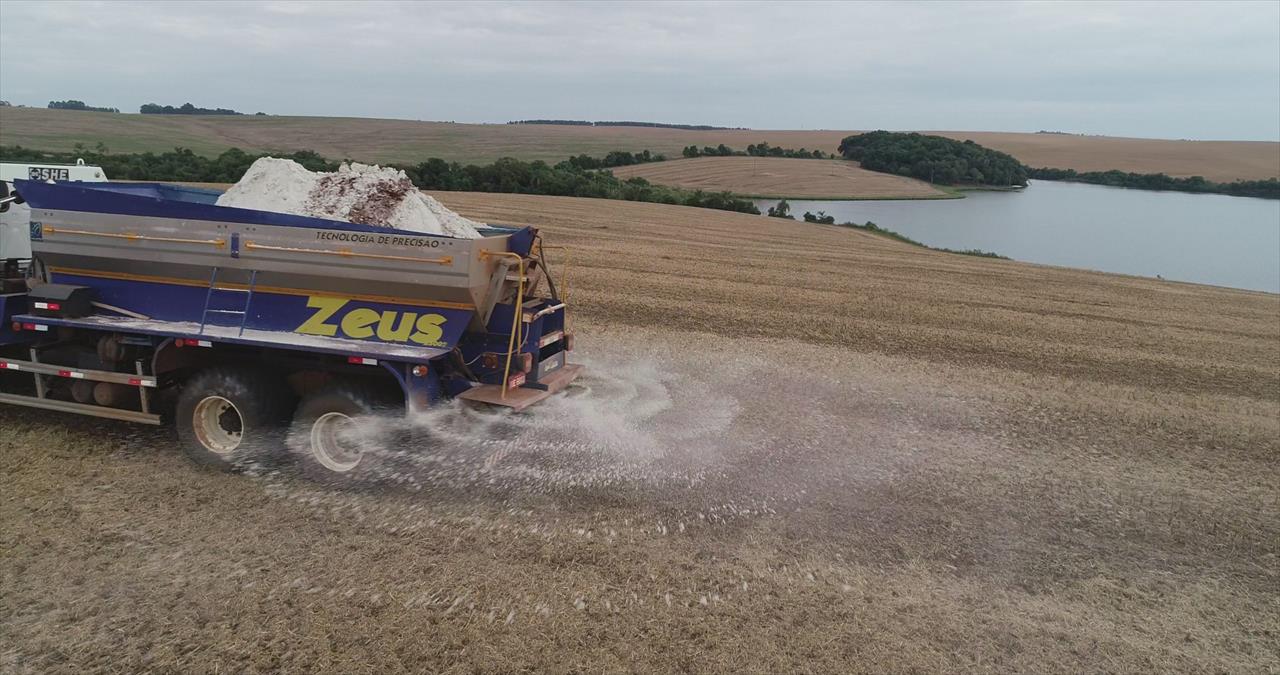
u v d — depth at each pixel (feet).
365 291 20.68
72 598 15.30
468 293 20.12
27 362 22.85
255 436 20.89
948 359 41.60
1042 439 28.91
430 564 17.12
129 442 23.09
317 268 20.61
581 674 13.79
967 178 356.79
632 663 14.17
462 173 181.47
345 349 20.02
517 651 14.30
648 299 54.34
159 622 14.67
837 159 392.06
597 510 20.35
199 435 21.38
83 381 22.76
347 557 17.25
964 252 135.23
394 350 20.39
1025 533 20.68
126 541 17.51
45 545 17.16
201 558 16.94
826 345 43.11
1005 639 15.78
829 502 21.85
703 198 199.31
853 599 16.84
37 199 22.21
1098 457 27.25
